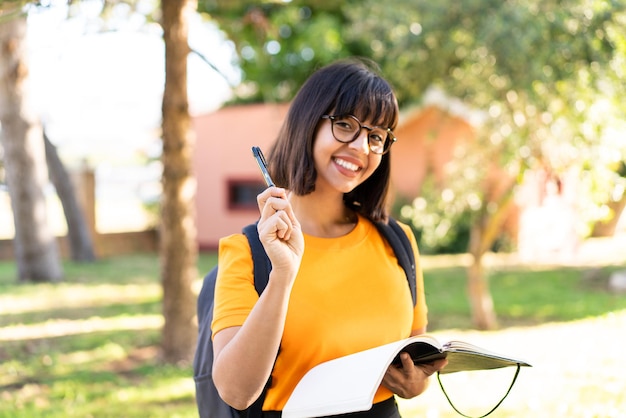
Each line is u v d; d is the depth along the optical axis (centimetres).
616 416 421
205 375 195
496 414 443
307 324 181
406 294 199
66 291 1054
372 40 758
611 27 616
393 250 205
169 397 522
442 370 207
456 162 780
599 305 871
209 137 1781
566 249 1318
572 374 532
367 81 190
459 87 724
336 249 193
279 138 202
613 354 593
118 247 1723
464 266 1307
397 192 1459
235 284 179
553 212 1303
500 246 1434
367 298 189
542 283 1088
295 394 169
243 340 161
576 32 618
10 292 1035
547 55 624
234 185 1762
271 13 1563
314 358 181
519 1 633
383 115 190
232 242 186
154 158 2008
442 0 670
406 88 765
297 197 202
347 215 210
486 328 769
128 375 599
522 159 668
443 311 884
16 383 576
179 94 601
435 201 788
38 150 1137
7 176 1144
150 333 762
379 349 169
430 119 1423
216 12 920
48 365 631
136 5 571
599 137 633
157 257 1647
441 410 457
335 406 158
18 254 1158
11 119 1098
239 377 162
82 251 1498
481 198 755
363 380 159
